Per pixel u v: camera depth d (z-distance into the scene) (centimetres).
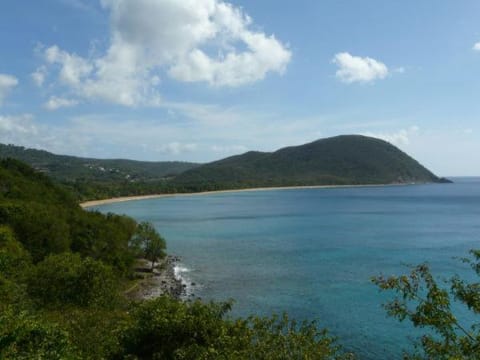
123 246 7831
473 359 1177
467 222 15025
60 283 3759
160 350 2292
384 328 4747
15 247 4997
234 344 1919
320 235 12006
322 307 5509
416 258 8525
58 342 1870
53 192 11525
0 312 2148
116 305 3897
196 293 6241
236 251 9600
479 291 1266
